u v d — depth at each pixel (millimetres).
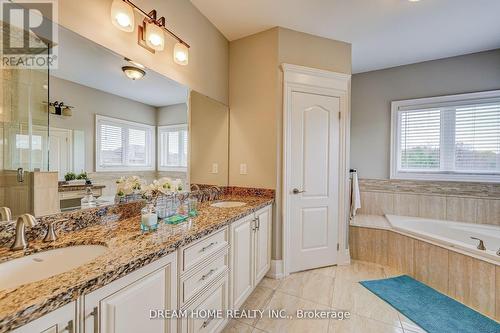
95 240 1090
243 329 1668
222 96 2564
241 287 1788
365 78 3611
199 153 2205
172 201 1714
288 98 2445
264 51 2494
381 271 2586
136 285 907
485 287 1830
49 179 1120
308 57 2553
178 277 1136
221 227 1489
